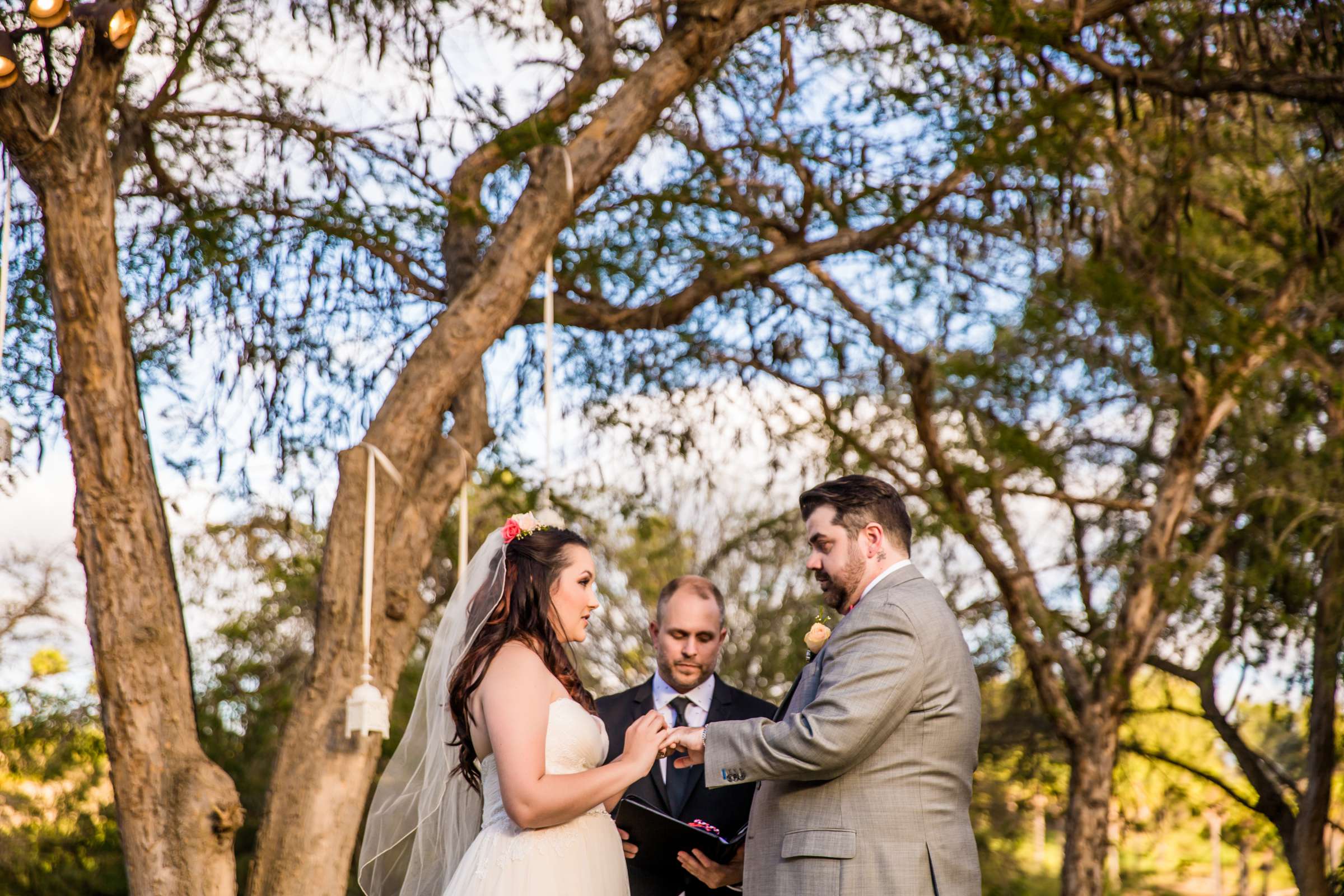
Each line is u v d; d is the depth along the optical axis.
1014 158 6.53
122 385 4.61
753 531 10.38
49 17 4.36
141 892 4.38
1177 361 7.36
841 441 9.01
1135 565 8.27
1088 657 9.41
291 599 10.62
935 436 8.31
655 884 4.11
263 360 7.21
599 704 4.59
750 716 4.48
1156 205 7.22
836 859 3.17
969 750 3.33
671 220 7.74
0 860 10.77
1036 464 8.01
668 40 5.71
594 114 5.83
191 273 7.08
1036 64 6.62
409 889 3.99
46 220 4.56
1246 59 6.64
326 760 4.77
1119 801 11.09
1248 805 9.90
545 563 3.59
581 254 7.64
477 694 3.43
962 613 9.28
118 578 4.52
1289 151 7.66
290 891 4.63
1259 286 8.36
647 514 9.77
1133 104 6.53
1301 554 7.96
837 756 3.12
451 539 8.95
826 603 3.59
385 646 4.96
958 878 3.20
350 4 6.46
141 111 6.54
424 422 5.15
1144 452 9.26
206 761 4.56
